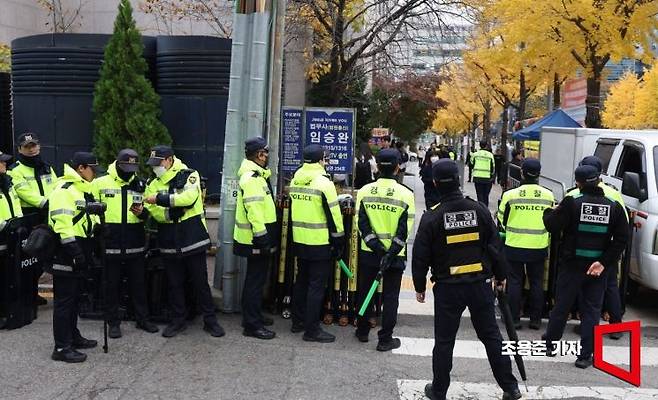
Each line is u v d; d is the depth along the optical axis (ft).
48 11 50.14
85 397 17.22
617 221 19.61
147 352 20.70
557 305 20.93
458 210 16.43
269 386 18.21
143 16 50.14
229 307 24.88
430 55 54.44
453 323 16.69
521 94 82.23
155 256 23.52
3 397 17.12
